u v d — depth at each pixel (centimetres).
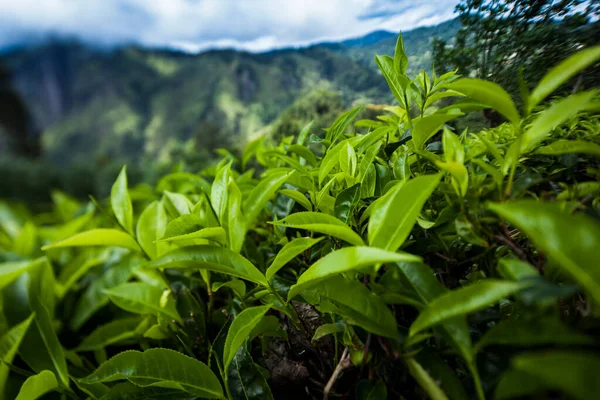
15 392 100
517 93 75
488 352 45
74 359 110
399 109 95
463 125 89
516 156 45
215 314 90
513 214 31
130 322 114
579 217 29
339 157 69
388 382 53
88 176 796
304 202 73
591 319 39
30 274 129
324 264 44
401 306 59
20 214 293
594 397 24
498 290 35
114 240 83
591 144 48
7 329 115
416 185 43
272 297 62
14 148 1444
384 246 45
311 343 68
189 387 60
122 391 64
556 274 44
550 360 26
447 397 42
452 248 58
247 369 63
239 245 65
